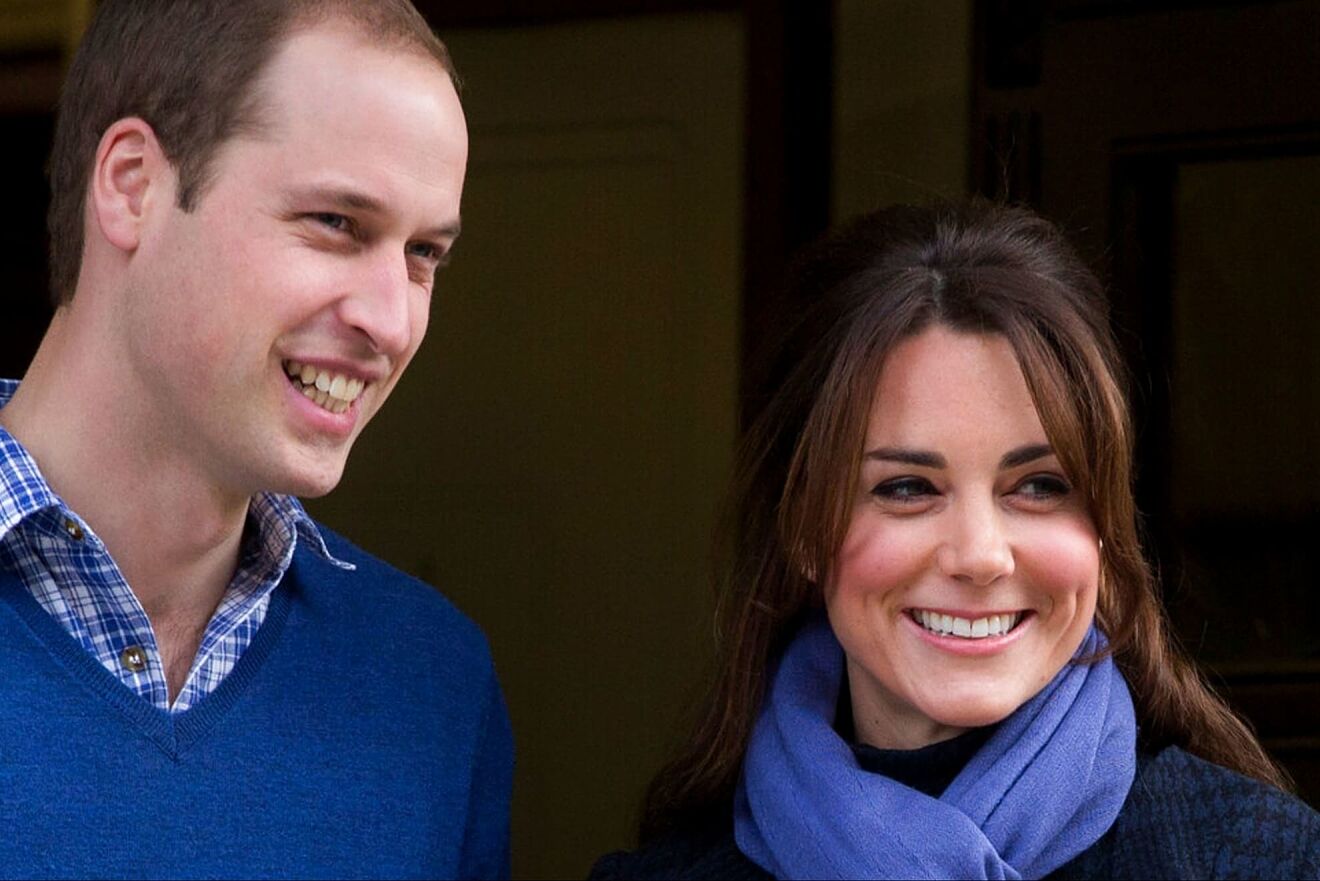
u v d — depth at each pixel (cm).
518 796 923
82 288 504
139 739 492
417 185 491
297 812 511
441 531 941
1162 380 745
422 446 945
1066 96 762
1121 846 493
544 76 920
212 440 493
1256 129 736
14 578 497
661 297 906
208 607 525
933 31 820
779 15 873
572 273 921
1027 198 766
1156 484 741
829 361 518
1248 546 733
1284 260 733
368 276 491
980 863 479
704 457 898
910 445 493
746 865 536
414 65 498
